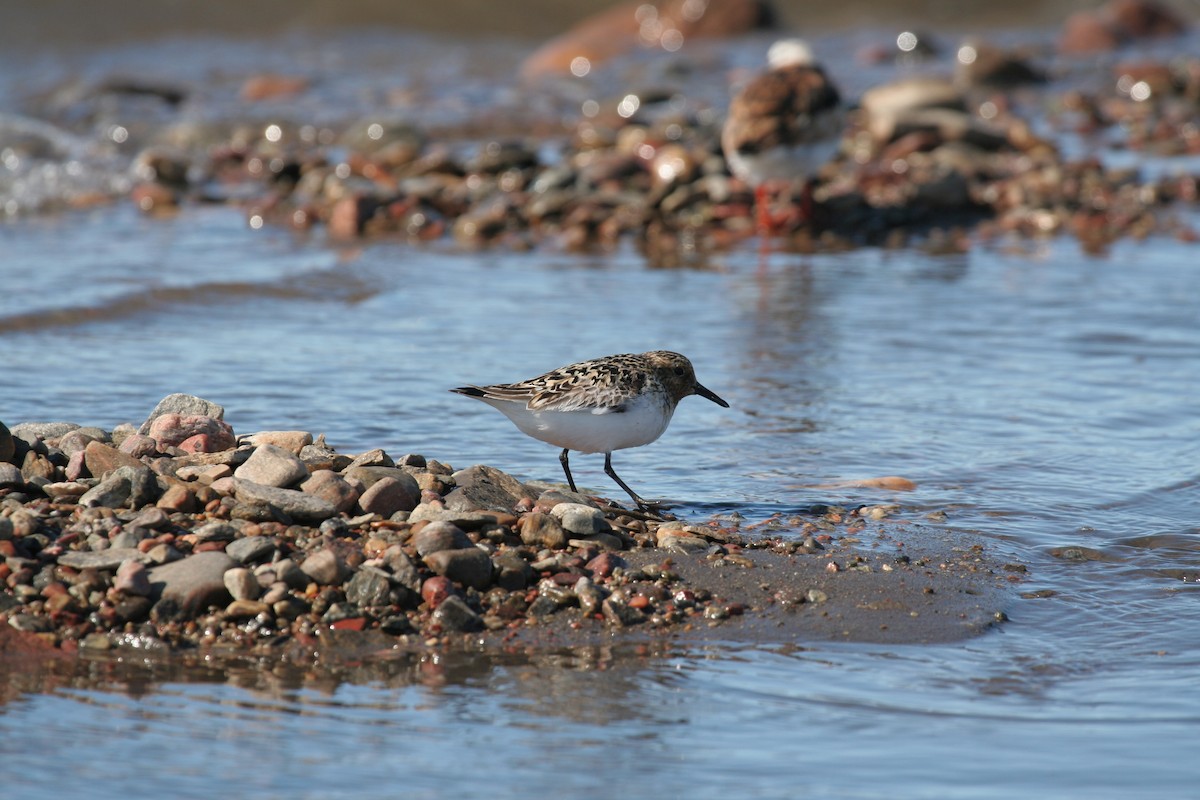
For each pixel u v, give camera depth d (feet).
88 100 109.60
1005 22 162.61
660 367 35.88
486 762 23.95
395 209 77.30
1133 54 142.00
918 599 31.50
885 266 70.08
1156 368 52.01
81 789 22.58
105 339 52.54
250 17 142.72
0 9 133.80
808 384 49.75
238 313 57.57
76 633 27.96
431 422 44.11
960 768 24.13
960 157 90.12
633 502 37.42
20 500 31.99
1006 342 55.62
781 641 29.27
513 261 70.23
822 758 24.43
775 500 38.14
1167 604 31.89
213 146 99.86
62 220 77.00
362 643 28.32
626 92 119.75
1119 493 39.27
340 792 22.76
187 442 35.37
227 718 25.31
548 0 151.02
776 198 80.59
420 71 128.16
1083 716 26.27
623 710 26.09
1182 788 23.53
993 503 38.34
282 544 30.30
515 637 28.91
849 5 163.02
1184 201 83.46
